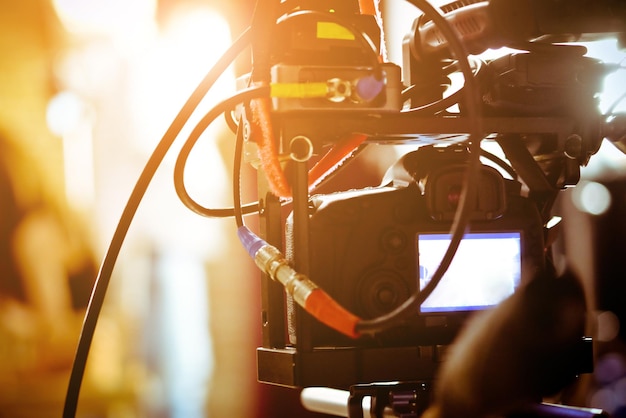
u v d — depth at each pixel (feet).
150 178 3.06
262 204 3.53
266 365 3.40
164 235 17.75
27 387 17.29
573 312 2.91
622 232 14.69
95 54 18.71
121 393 16.88
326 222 3.19
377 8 3.39
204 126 3.01
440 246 3.29
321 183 3.80
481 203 3.32
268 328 3.50
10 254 17.88
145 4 18.71
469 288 3.33
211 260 17.65
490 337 2.90
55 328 17.78
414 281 3.26
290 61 2.97
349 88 2.87
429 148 3.48
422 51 3.55
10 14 18.08
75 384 3.14
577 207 14.94
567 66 3.43
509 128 3.42
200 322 17.42
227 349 17.31
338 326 2.69
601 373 12.16
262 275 3.55
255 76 2.94
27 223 18.15
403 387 3.26
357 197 3.25
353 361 3.20
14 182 18.10
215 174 17.88
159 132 18.86
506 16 3.18
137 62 18.75
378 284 3.23
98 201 18.53
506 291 3.37
